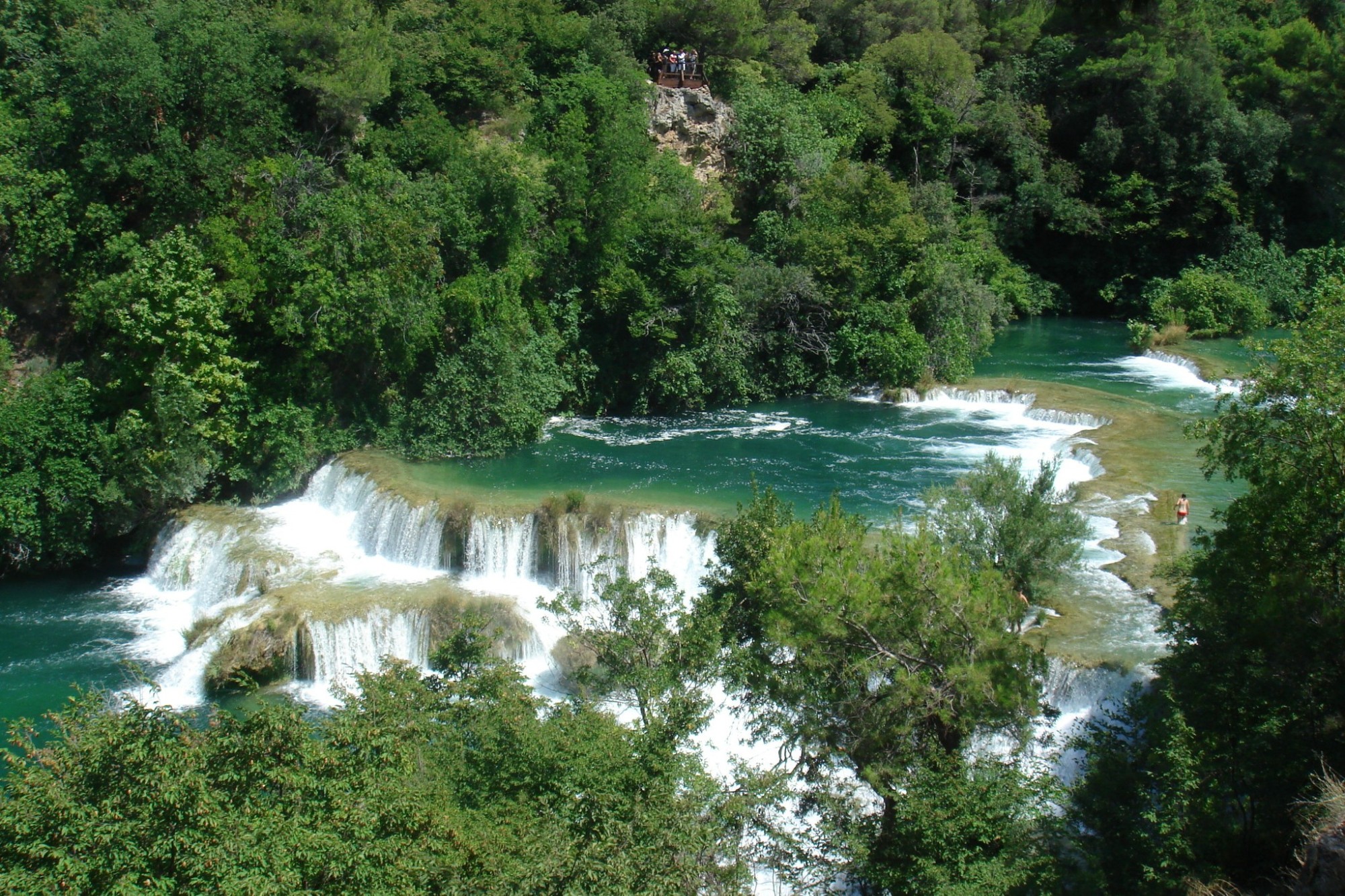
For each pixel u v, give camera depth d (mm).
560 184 52375
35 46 49500
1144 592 30859
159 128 45094
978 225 75500
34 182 43406
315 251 43969
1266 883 15945
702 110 64688
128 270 42625
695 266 52938
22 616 36812
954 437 48562
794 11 75312
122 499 40625
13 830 13469
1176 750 17328
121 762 14312
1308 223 79250
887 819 20594
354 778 15289
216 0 49969
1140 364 62656
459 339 48188
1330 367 20875
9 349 42844
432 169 52688
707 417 53312
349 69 51156
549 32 62844
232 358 42281
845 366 57562
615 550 36344
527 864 15531
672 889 16250
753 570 26141
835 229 57125
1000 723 21484
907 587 21344
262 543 39156
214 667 32219
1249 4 82250
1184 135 78625
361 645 33375
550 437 49406
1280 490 19703
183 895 13305
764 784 20750
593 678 25000
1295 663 17344
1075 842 18406
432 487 40969
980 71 85875
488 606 33875
